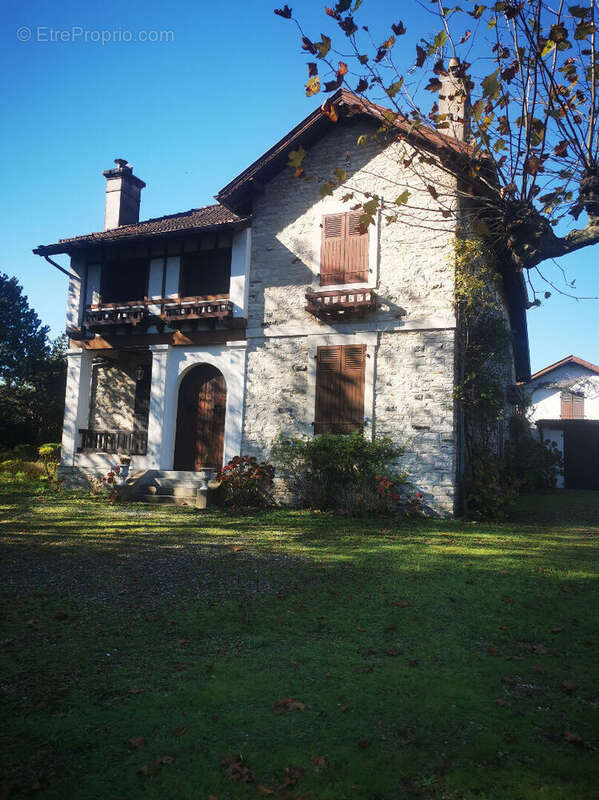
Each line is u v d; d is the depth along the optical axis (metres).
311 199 12.54
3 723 3.04
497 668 3.85
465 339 11.20
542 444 18.48
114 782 2.54
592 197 4.79
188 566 6.66
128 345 14.01
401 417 11.23
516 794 2.48
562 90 4.72
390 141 5.44
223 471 11.86
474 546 7.90
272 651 4.13
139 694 3.41
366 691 3.47
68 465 14.25
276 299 12.62
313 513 10.88
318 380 12.02
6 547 7.43
